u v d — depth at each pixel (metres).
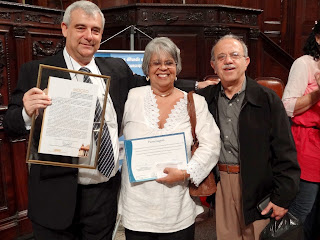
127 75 1.90
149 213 1.65
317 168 2.11
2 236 2.96
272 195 1.78
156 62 1.69
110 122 1.70
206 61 3.79
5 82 2.82
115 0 5.14
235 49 1.77
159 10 3.66
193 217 1.75
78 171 1.64
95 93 1.50
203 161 1.65
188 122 1.73
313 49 2.07
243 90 1.83
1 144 2.90
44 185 1.61
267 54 4.79
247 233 1.88
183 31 3.75
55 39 3.15
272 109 1.77
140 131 1.68
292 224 1.79
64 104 1.45
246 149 1.77
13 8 2.79
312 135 2.11
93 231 1.77
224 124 1.86
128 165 1.64
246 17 4.06
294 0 6.18
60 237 1.69
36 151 1.48
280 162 1.76
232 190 1.86
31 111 1.41
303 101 2.04
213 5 3.71
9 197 3.01
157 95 1.78
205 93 1.94
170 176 1.61
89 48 1.63
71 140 1.48
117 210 1.88
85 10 1.59
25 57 2.91
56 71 1.55
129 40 3.71
